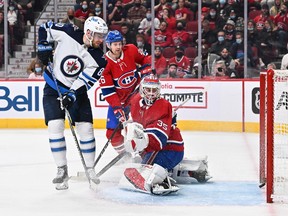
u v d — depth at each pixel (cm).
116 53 915
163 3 1606
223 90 1493
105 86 924
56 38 814
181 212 707
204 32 1565
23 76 1647
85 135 833
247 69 1548
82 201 762
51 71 818
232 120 1492
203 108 1505
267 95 738
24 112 1573
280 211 711
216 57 1555
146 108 788
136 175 804
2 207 736
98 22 805
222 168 1006
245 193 805
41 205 745
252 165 1037
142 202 753
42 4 1664
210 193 805
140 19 1614
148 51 1611
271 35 1551
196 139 1358
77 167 1010
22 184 872
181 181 869
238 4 1562
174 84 1512
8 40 1641
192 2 1602
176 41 1584
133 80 941
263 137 832
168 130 781
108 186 842
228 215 693
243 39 1547
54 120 812
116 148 967
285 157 844
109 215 694
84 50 812
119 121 896
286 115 856
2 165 1030
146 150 803
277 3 1555
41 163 1049
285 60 1172
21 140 1348
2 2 1639
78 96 827
